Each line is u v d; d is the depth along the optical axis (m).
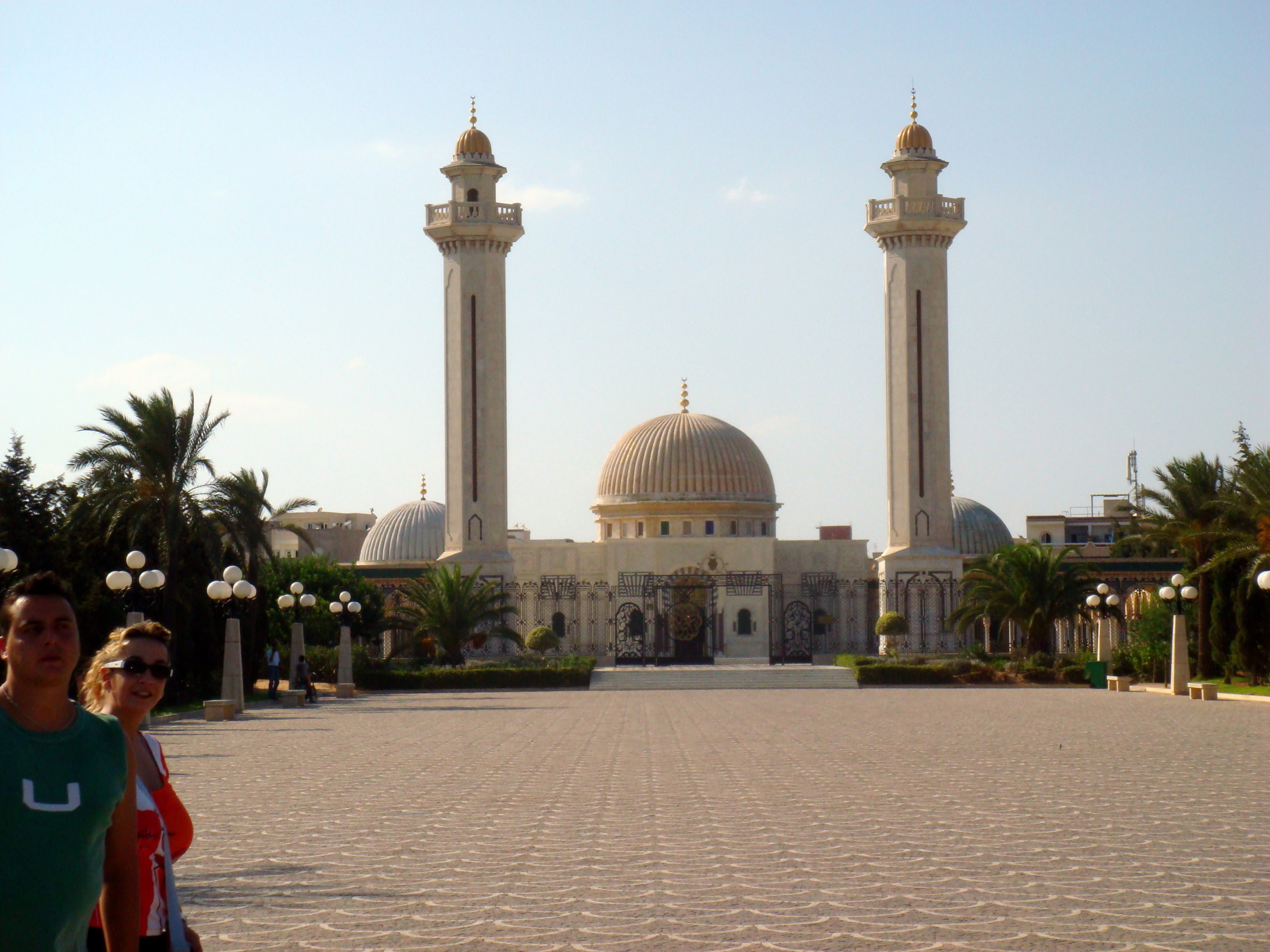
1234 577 56.50
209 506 47.75
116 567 48.53
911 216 81.62
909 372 81.94
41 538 44.91
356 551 122.50
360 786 23.53
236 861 15.83
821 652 94.94
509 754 29.38
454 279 82.69
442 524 109.25
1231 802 20.52
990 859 15.53
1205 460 58.88
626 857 15.80
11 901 6.15
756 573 82.06
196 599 50.50
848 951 11.20
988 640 83.94
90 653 45.25
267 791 22.83
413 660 70.50
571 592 89.25
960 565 81.94
